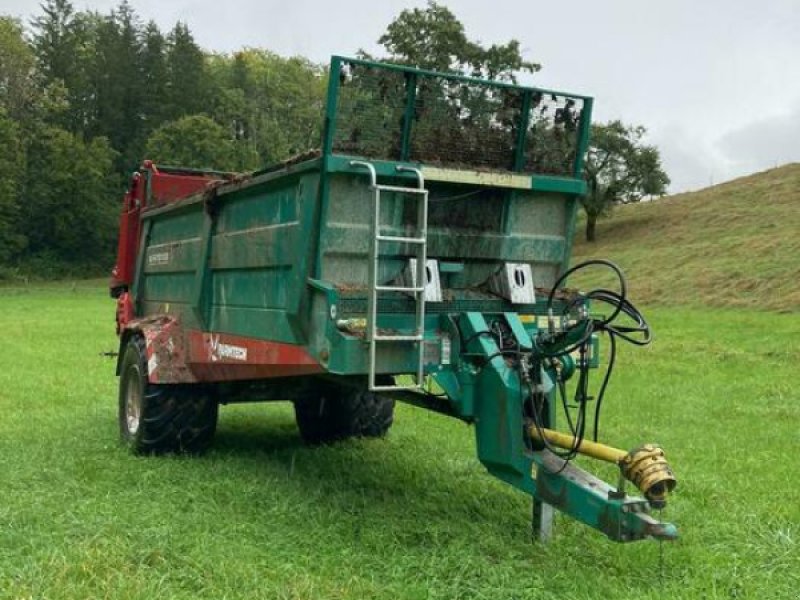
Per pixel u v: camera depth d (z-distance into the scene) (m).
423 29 40.81
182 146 61.28
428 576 4.62
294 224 5.69
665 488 4.47
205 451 7.76
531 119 6.02
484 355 5.25
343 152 5.38
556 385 5.44
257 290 6.30
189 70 74.44
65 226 62.56
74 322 24.84
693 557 5.00
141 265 9.21
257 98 80.50
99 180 64.12
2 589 4.20
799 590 4.53
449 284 5.94
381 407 8.54
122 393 8.23
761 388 12.19
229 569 4.51
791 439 8.62
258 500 6.02
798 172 59.50
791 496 6.36
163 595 4.18
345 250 5.49
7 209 59.38
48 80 71.25
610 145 57.25
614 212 65.12
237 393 7.67
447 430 9.09
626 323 20.19
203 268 7.15
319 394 7.72
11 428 8.78
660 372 14.23
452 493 6.43
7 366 14.22
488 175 5.79
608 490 4.66
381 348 5.21
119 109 72.44
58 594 4.12
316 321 5.46
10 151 60.38
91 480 6.49
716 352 16.61
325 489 6.50
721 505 6.11
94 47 76.12
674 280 34.91
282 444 8.42
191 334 7.50
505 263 5.97
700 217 53.62
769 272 31.52
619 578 4.70
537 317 5.90
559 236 6.26
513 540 5.23
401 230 5.64
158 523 5.30
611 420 9.74
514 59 41.06
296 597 4.22
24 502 5.72
